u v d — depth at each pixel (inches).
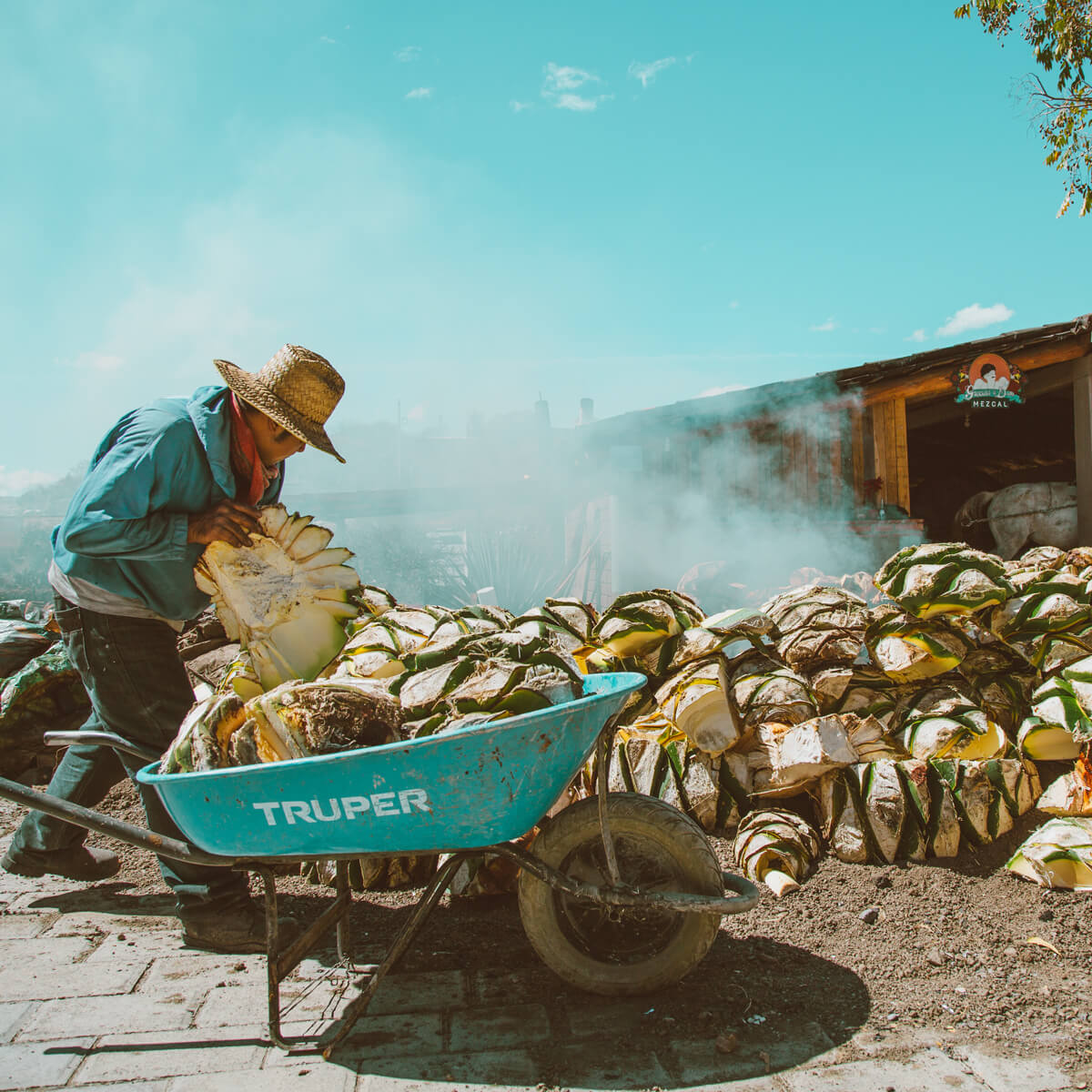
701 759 144.3
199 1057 91.4
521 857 97.4
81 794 137.3
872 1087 82.4
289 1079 87.4
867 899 121.0
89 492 106.0
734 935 114.4
